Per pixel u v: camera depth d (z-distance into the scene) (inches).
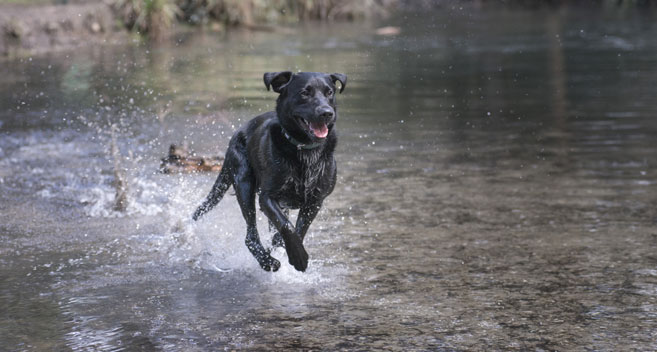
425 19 1293.1
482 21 1255.5
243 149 228.8
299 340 179.0
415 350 173.2
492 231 266.7
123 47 845.8
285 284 219.0
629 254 239.6
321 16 1249.4
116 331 185.5
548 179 343.3
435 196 316.5
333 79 207.9
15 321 192.2
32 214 292.0
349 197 315.9
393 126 481.1
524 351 172.6
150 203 307.9
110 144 418.9
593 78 678.5
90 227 276.4
